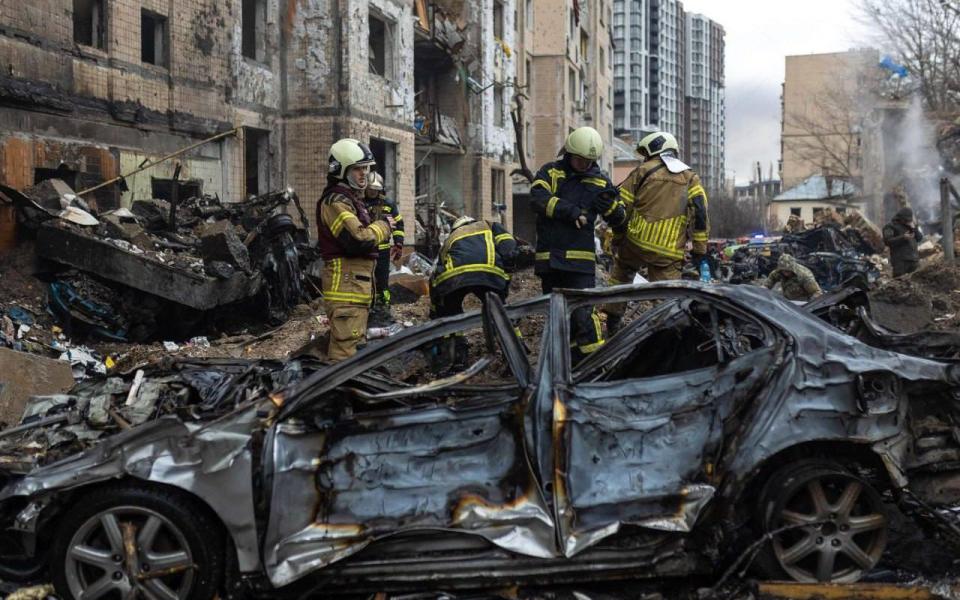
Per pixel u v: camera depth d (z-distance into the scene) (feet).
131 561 13.30
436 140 87.35
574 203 22.16
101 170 45.44
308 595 13.52
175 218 41.65
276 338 36.19
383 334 29.94
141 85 48.88
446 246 23.49
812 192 234.17
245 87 60.08
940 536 14.24
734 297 14.76
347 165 22.02
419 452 13.88
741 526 14.06
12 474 14.49
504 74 107.86
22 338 30.73
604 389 14.21
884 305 32.45
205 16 54.75
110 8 46.14
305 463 13.62
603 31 168.55
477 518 13.32
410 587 13.62
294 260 42.19
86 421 16.15
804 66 287.89
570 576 13.50
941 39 118.83
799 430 13.65
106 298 34.40
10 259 33.78
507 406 14.11
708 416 14.11
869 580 14.01
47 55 41.63
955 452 14.25
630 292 14.80
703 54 456.45
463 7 97.76
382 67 74.33
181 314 36.73
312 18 64.03
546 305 14.71
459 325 14.42
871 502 14.01
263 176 64.03
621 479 13.56
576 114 141.49
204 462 13.38
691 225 24.81
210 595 13.41
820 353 14.14
